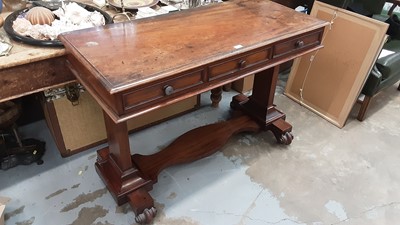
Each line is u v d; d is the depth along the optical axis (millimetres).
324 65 2145
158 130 2051
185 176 1724
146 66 1092
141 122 2004
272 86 1843
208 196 1619
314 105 2270
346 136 2068
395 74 2117
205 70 1186
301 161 1856
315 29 1495
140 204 1412
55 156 1798
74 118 1706
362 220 1540
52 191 1597
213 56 1181
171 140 1974
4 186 1605
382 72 2021
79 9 1501
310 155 1903
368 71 1935
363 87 2047
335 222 1522
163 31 1349
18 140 1726
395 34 2289
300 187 1692
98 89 1103
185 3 1791
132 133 2012
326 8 2059
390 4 2588
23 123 2010
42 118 2070
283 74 2729
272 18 1552
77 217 1479
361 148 1975
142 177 1510
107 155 1604
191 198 1604
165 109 2066
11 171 1693
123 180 1464
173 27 1391
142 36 1296
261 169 1791
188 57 1163
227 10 1611
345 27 1982
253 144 1967
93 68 1060
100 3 1680
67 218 1472
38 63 1248
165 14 1518
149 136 1997
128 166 1467
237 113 2145
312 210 1574
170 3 1834
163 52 1187
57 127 1679
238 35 1354
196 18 1496
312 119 2211
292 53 1488
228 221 1503
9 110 1627
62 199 1560
